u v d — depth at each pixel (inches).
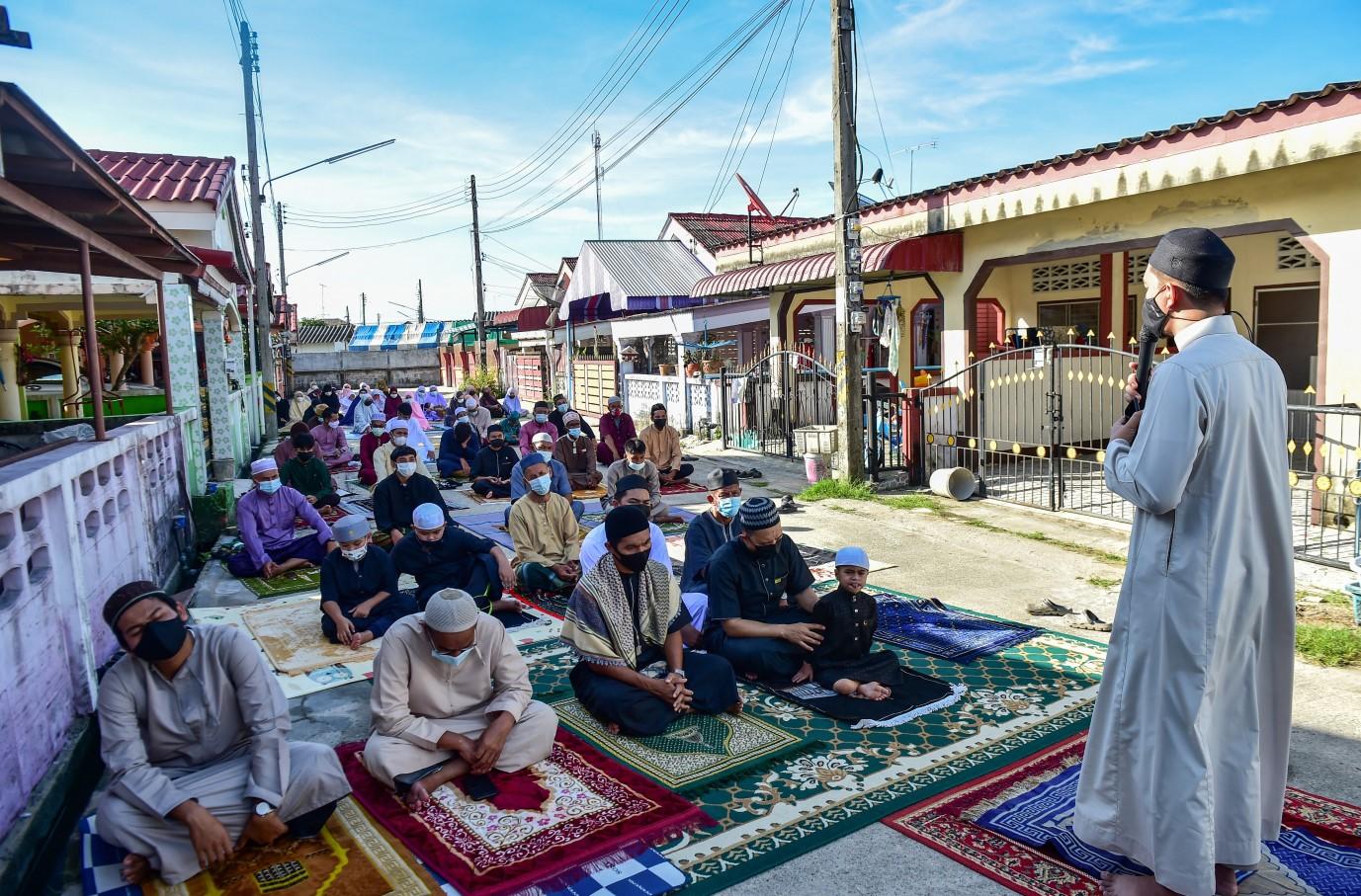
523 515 278.2
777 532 200.1
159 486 305.4
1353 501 319.6
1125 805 117.3
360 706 193.2
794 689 193.9
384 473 443.8
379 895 123.3
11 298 460.1
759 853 134.5
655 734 175.0
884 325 506.6
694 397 680.4
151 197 532.1
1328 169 315.0
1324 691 188.4
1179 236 115.8
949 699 186.1
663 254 847.1
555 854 131.9
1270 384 113.3
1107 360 514.9
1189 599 109.7
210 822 127.2
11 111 156.0
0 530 150.1
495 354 1354.6
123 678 133.7
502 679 161.3
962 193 435.8
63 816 155.1
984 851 133.2
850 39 415.8
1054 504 373.4
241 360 697.0
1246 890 120.1
